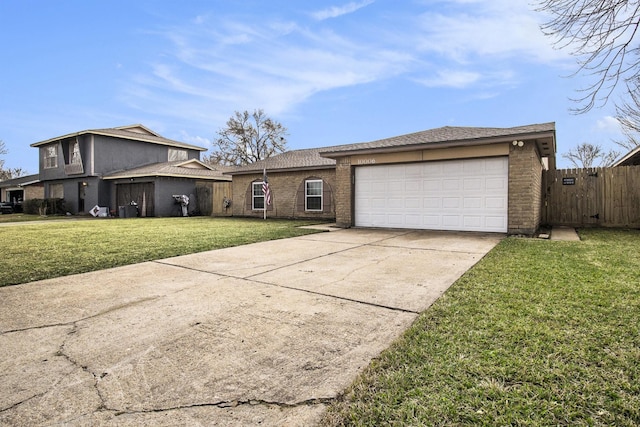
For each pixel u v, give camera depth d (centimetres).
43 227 1183
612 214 1065
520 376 207
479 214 927
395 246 714
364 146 1121
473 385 199
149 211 1984
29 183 2567
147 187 1998
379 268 508
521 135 829
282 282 436
